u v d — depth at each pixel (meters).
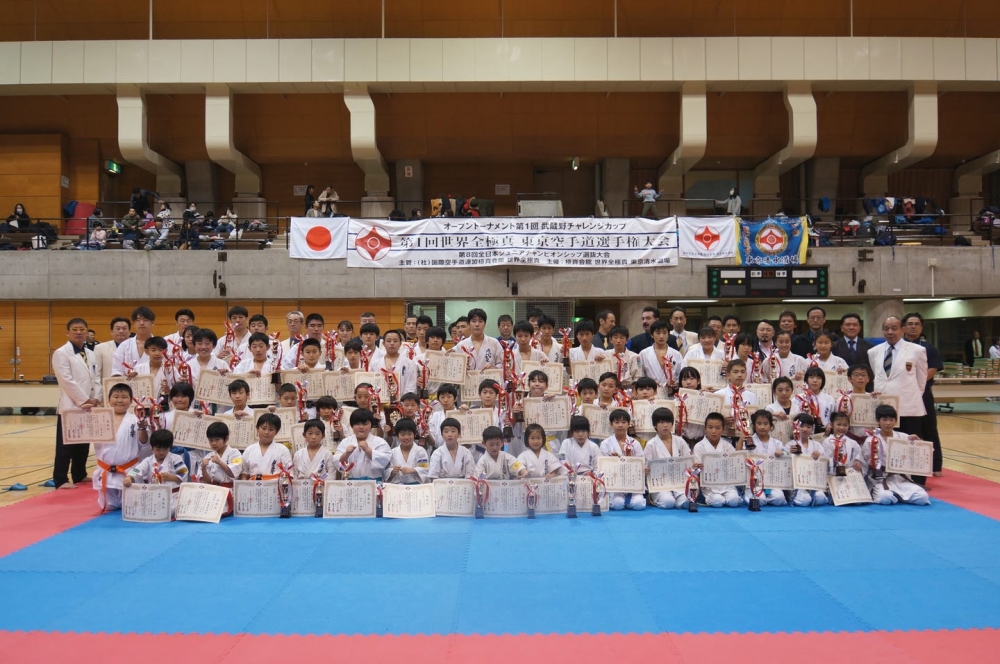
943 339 20.33
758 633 4.16
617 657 3.85
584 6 18.84
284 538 6.16
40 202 20.64
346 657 3.86
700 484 7.35
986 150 21.16
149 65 17.89
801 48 17.86
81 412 7.18
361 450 7.25
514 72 17.89
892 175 22.61
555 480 7.03
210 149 18.81
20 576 5.18
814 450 7.49
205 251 17.45
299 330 8.96
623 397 7.84
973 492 8.07
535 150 21.12
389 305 17.61
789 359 8.59
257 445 7.30
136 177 22.12
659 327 8.64
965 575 5.17
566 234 17.33
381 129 20.50
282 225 22.20
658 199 21.73
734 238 17.33
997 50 17.88
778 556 5.62
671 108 20.05
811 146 18.69
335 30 19.30
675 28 19.22
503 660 3.81
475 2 18.67
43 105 20.34
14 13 18.89
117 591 4.86
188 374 8.12
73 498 7.91
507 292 17.41
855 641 4.05
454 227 17.39
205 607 4.56
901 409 8.38
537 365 8.29
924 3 18.61
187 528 6.53
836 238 18.41
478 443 7.48
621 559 5.54
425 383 8.57
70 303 17.78
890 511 7.16
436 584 4.97
